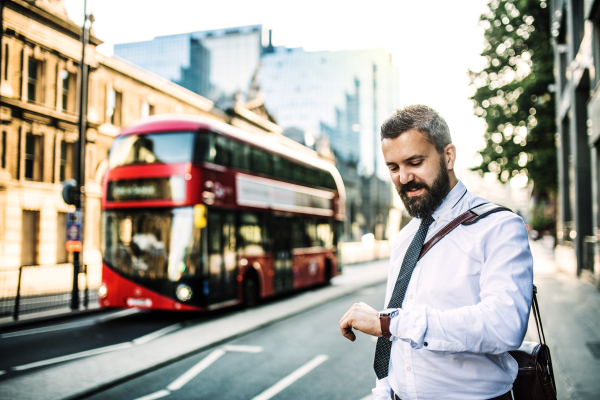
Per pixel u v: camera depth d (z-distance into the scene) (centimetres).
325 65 9944
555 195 2419
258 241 1202
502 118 2205
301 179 1515
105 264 988
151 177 979
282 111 9906
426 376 146
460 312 127
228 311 1114
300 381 554
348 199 7762
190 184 959
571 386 473
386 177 9906
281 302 1259
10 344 774
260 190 1234
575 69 1504
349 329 140
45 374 559
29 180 1886
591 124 1241
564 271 1852
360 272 2331
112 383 534
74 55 2066
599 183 1256
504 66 2258
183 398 493
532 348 170
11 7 1786
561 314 876
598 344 645
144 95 2480
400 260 169
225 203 1058
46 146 1942
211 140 1027
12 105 1791
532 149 2195
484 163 2256
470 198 155
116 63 2273
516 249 134
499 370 145
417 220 169
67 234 1138
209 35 8525
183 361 651
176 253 952
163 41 8500
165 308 945
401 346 154
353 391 515
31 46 1877
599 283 1210
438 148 149
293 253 1405
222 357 673
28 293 1086
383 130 155
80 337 833
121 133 1030
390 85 10294
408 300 150
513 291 128
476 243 141
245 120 3794
